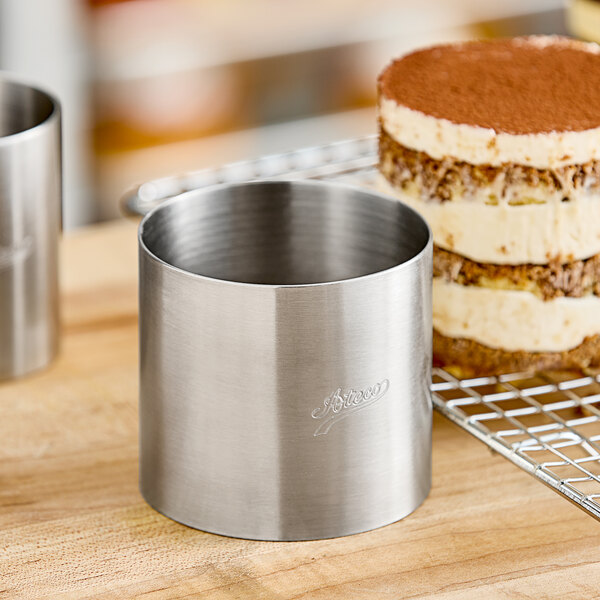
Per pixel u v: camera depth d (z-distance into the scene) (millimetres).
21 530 793
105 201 1294
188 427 779
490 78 859
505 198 818
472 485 812
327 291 758
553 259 823
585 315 831
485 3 1383
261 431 771
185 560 779
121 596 766
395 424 782
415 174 835
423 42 1369
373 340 767
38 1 1188
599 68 869
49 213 867
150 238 792
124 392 864
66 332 899
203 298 761
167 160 1310
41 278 868
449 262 832
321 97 1346
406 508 794
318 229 821
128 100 1271
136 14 1241
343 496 781
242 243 820
